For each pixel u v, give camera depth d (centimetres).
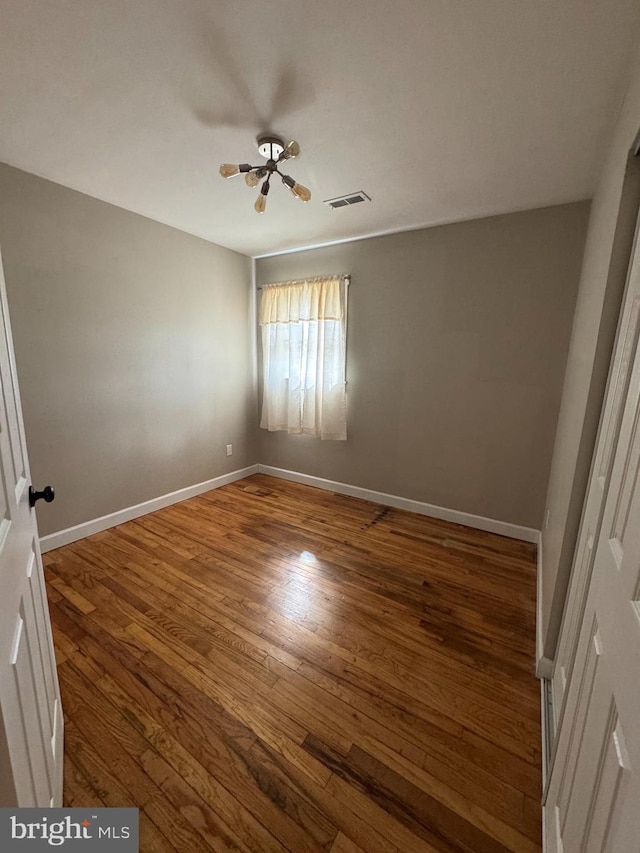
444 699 151
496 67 137
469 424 301
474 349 291
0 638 68
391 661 170
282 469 421
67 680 157
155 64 139
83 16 118
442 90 149
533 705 149
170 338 324
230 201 259
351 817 112
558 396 265
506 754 130
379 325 331
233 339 386
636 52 122
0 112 166
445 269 295
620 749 60
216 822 110
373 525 309
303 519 318
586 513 134
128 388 297
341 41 127
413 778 122
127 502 306
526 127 171
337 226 300
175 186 238
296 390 377
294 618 197
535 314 266
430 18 118
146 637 181
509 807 115
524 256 265
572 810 83
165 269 311
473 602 213
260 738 134
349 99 156
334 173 215
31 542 110
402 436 334
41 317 240
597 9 113
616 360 119
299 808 114
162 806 114
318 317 351
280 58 135
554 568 171
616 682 66
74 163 211
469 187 229
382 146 188
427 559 258
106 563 245
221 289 365
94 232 260
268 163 189
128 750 129
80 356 263
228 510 334
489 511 301
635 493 72
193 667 164
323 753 130
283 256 378
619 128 149
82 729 136
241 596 214
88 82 147
